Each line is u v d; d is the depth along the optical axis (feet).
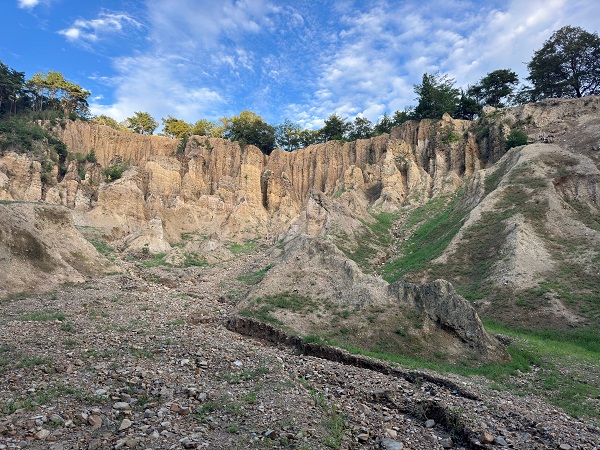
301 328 81.76
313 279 100.63
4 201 138.21
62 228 137.39
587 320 96.63
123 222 223.10
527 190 159.84
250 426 37.27
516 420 42.98
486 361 70.90
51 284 106.93
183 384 47.01
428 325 78.48
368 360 64.49
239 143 320.09
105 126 316.60
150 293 115.65
